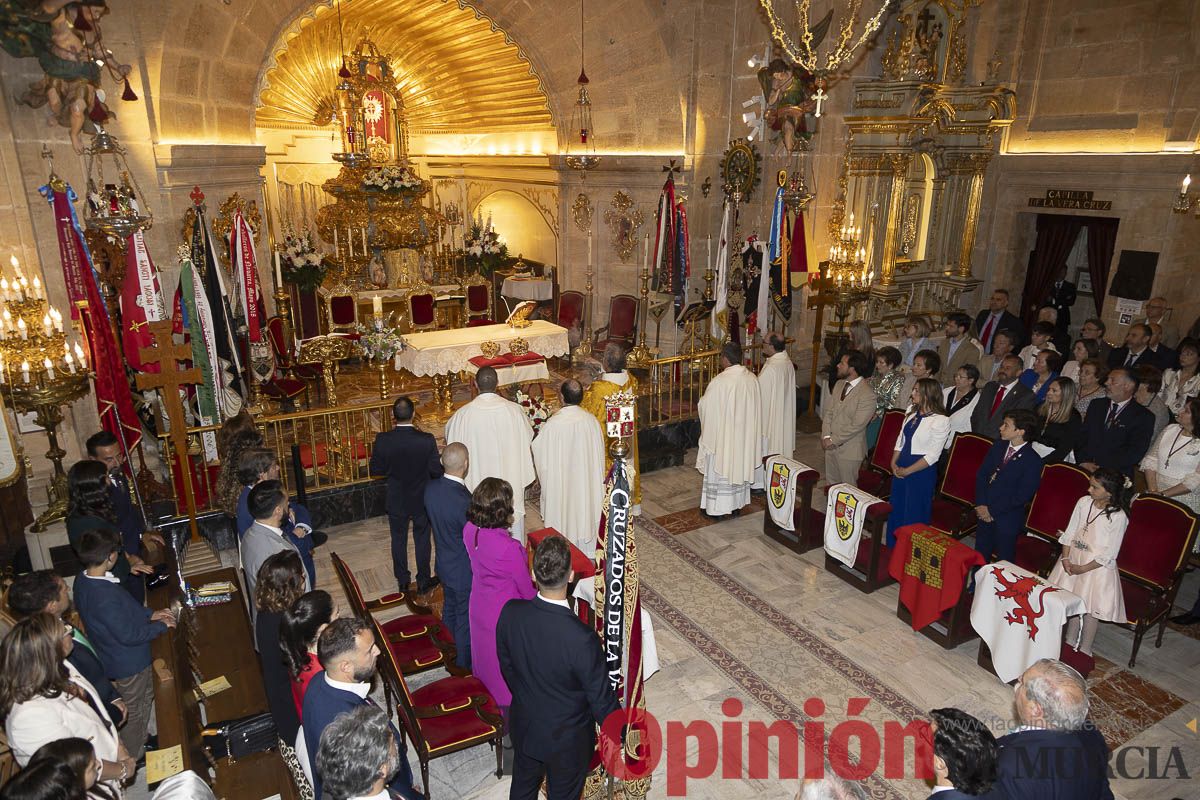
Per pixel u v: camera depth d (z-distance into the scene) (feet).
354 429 30.25
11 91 23.04
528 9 38.78
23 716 10.93
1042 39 38.14
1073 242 39.42
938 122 37.63
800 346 39.37
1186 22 32.60
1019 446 20.48
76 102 23.39
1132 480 22.38
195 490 25.31
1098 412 22.71
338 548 25.25
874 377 27.07
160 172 27.37
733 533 26.37
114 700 14.01
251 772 13.64
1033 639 17.28
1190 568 23.88
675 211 37.29
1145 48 34.24
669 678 18.63
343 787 8.62
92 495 16.35
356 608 15.12
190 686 14.53
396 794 10.29
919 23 36.09
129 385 25.34
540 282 44.83
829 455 25.61
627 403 12.21
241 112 32.01
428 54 49.80
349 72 42.83
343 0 41.78
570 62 40.34
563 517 23.24
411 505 20.97
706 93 36.94
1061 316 40.75
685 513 27.96
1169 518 18.76
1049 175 38.52
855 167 36.91
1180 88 33.19
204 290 25.85
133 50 25.96
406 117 51.83
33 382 19.95
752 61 35.53
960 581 19.08
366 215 44.62
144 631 14.34
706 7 35.78
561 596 11.52
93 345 22.48
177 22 26.58
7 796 8.45
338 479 27.14
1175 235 34.14
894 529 23.00
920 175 39.17
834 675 18.75
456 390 36.86
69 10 22.54
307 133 50.72
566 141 43.06
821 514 25.14
